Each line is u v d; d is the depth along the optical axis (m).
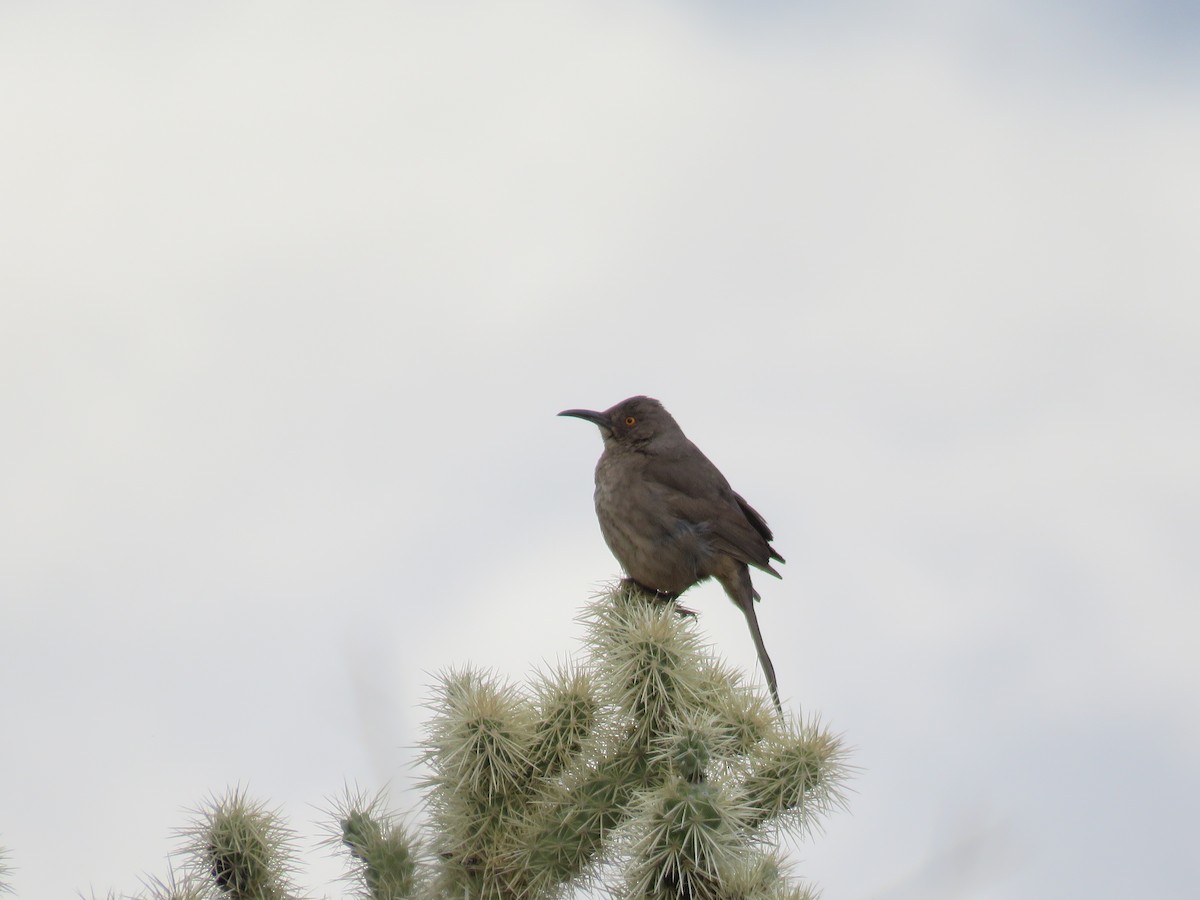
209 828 8.21
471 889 8.59
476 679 9.11
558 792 8.74
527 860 8.45
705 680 9.12
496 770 8.55
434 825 8.71
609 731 8.85
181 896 7.84
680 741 7.68
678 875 7.50
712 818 7.47
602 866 8.55
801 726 8.88
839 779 8.70
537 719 8.91
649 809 7.59
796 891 7.95
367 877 8.13
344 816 8.29
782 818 8.77
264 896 8.19
